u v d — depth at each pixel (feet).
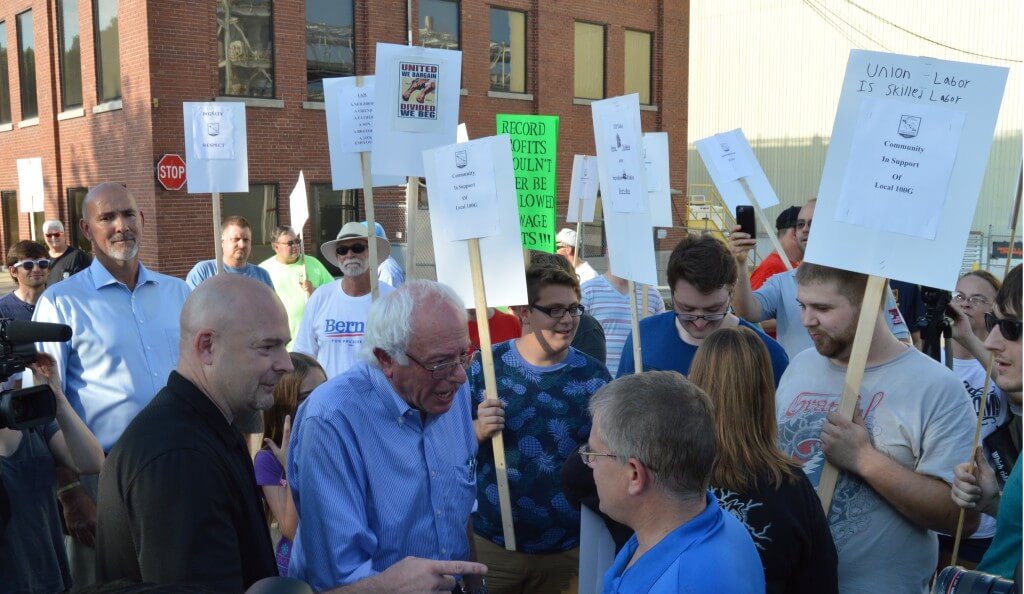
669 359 12.37
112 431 14.15
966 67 8.30
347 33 58.90
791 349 15.67
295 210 28.89
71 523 12.42
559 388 11.28
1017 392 9.83
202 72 52.42
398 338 7.91
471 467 9.25
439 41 63.41
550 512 11.10
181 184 51.96
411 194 13.55
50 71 61.77
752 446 7.86
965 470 8.13
